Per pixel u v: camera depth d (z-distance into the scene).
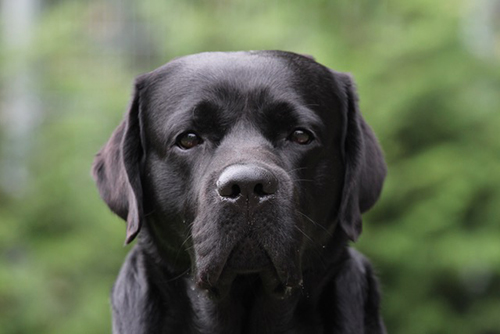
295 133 5.32
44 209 11.82
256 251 4.89
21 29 13.51
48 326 11.71
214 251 4.89
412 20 12.02
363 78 11.65
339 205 5.62
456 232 11.66
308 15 12.48
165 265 5.59
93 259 11.76
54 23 12.16
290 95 5.33
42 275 11.70
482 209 11.91
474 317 12.10
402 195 11.69
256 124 5.27
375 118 11.60
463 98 11.95
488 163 11.81
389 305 11.88
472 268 12.07
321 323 5.60
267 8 12.67
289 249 4.92
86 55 13.27
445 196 11.46
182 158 5.31
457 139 11.99
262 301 5.45
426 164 11.60
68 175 11.72
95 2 14.25
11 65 11.92
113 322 5.80
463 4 11.95
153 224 5.57
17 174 12.29
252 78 5.36
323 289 5.59
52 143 11.92
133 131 5.64
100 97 12.02
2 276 11.41
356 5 12.29
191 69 5.48
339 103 5.70
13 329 11.71
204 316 5.55
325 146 5.44
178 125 5.32
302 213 5.23
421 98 11.74
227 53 5.61
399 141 11.92
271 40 12.53
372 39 12.12
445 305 11.98
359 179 5.59
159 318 5.62
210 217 4.90
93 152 11.82
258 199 4.80
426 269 11.68
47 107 12.51
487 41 13.25
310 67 5.64
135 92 5.66
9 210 11.96
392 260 11.63
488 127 11.99
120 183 5.59
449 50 11.85
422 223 11.50
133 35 14.20
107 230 11.68
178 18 12.98
